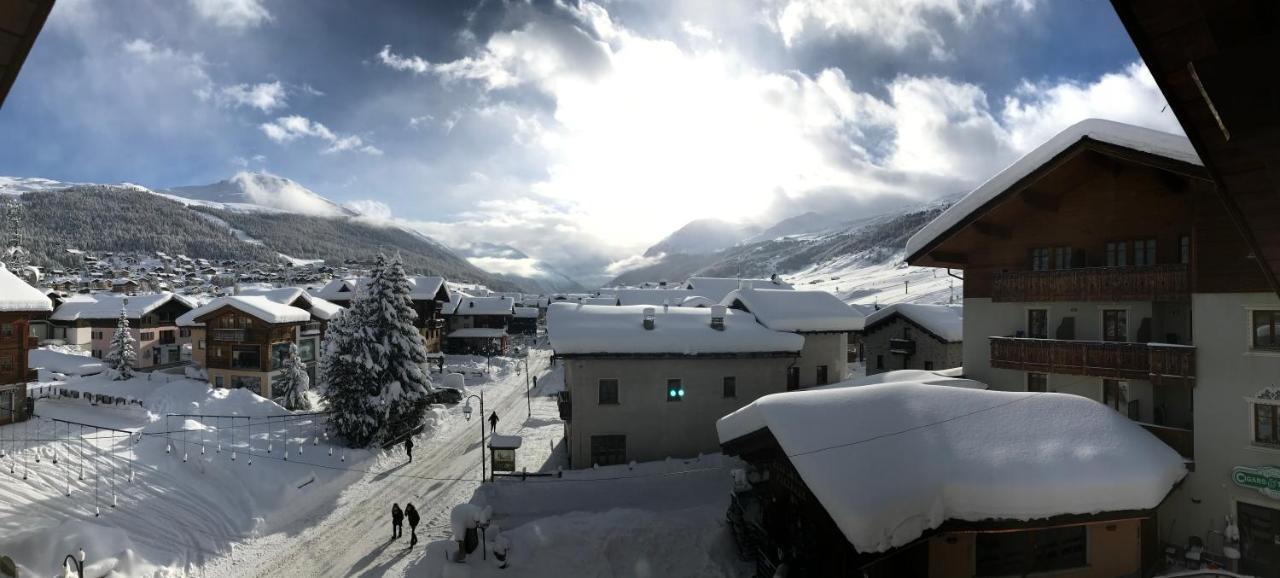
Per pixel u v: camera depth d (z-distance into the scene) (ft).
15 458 89.86
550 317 110.32
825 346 118.83
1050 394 62.13
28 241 645.51
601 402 101.09
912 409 58.95
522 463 108.06
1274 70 10.55
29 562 66.23
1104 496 51.62
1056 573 55.67
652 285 446.19
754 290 126.93
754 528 67.77
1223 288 58.39
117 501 81.30
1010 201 78.23
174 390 135.13
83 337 228.43
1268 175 14.14
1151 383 65.82
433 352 259.60
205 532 79.46
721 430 69.05
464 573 65.57
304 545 78.33
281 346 175.73
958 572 54.13
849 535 46.96
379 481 102.47
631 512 77.77
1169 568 57.67
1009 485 50.83
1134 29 11.27
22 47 11.14
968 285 85.10
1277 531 55.11
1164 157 56.59
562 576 65.51
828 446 54.24
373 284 123.03
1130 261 68.18
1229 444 57.57
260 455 101.50
